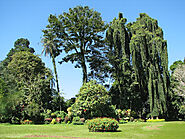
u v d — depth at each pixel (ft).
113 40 107.76
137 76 100.99
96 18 105.60
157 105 94.43
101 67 109.19
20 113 70.64
